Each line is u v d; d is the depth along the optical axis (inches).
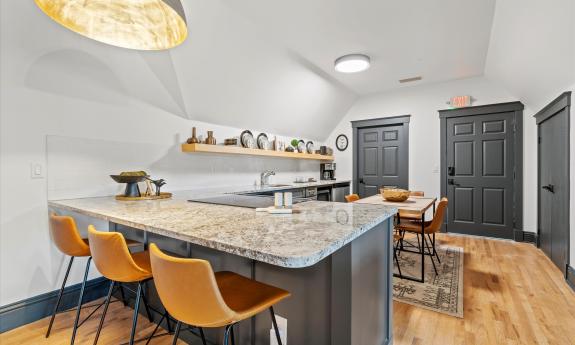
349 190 212.4
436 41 120.5
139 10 54.1
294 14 98.3
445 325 74.8
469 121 170.1
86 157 91.1
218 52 108.2
